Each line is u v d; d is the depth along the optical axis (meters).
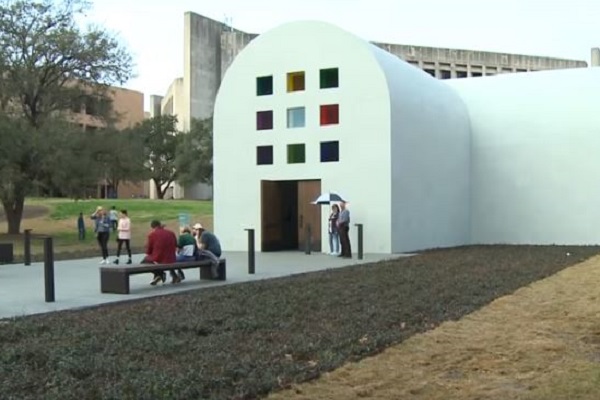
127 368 6.64
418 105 24.66
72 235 41.19
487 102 28.92
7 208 39.91
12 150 35.91
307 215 24.69
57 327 8.91
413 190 24.11
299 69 24.50
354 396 5.97
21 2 38.62
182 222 27.27
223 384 6.13
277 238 25.59
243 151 25.45
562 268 16.47
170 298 11.67
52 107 42.16
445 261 18.66
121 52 43.28
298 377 6.44
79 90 42.69
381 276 14.77
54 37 39.41
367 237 23.06
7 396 5.77
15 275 16.62
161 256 13.66
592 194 26.81
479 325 9.09
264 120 25.11
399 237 23.11
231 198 25.59
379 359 7.28
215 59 87.44
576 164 27.11
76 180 38.78
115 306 11.13
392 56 25.53
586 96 27.25
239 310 10.16
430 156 25.42
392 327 8.93
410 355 7.45
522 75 28.72
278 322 9.16
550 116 27.62
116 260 21.31
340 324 9.06
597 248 23.97
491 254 21.23
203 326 8.85
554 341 8.09
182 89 93.25
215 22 87.62
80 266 19.42
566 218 27.23
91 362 6.87
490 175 28.61
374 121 23.08
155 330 8.58
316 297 11.55
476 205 28.84
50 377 6.38
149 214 51.19
